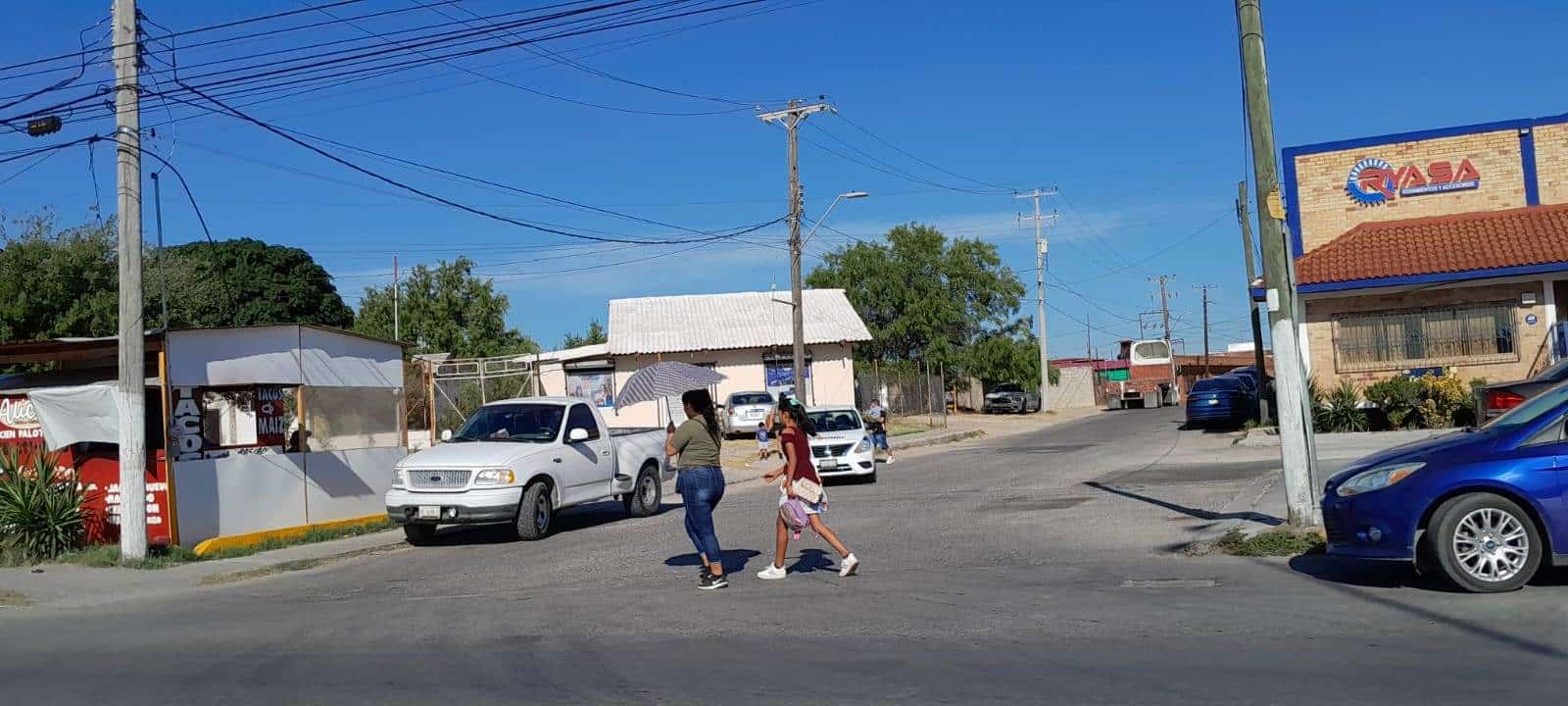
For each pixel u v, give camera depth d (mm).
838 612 8922
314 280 52656
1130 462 23250
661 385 15133
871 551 12367
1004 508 16109
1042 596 9250
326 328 17469
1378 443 21875
